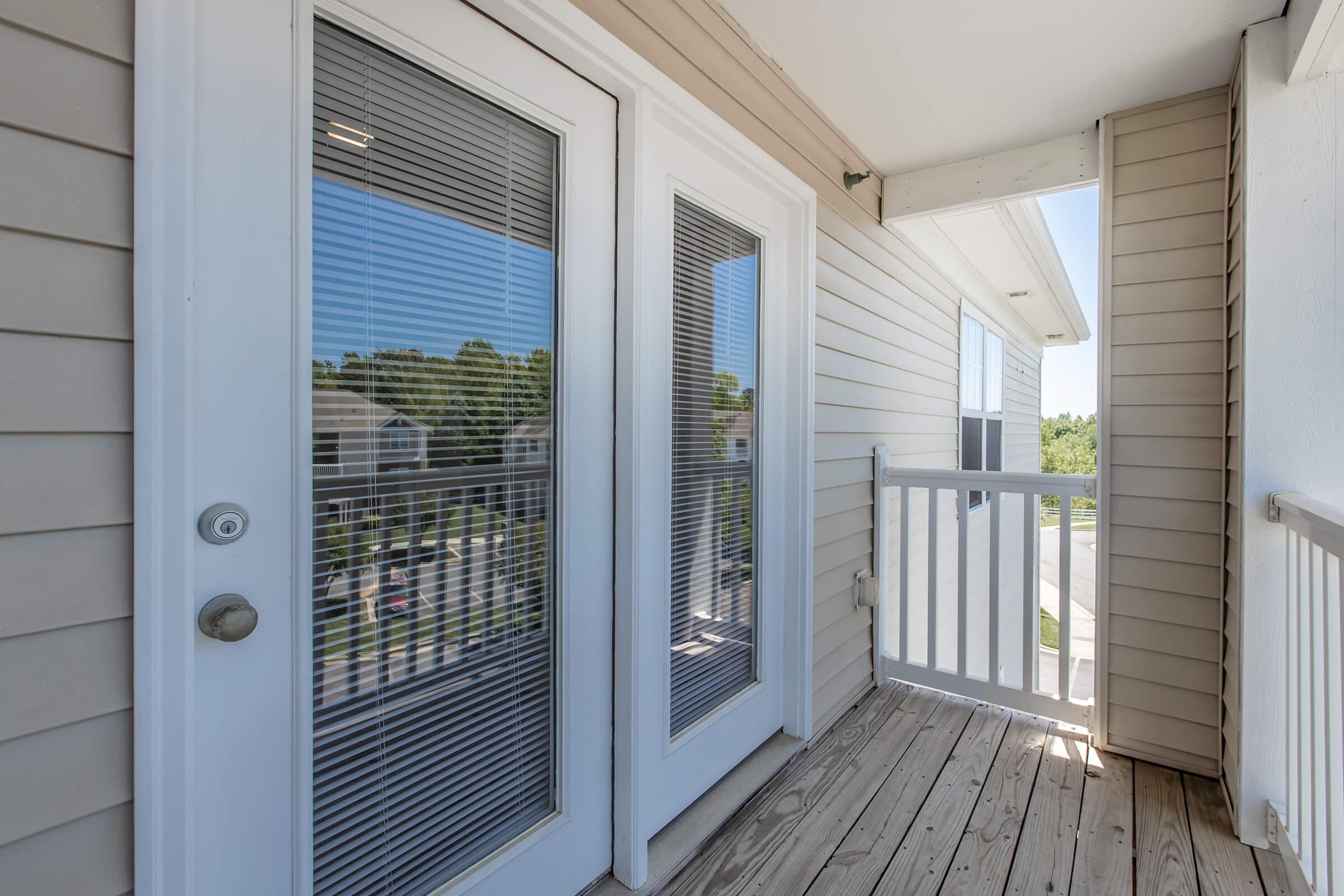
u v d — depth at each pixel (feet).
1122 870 5.17
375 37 3.34
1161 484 6.88
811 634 7.30
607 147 4.77
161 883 2.53
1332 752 4.19
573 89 4.47
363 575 3.42
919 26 5.73
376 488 3.46
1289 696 5.21
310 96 3.08
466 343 3.91
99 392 2.38
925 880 5.04
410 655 3.66
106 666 2.41
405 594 3.62
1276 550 5.56
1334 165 5.41
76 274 2.32
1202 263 6.68
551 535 4.48
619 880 4.90
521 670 4.31
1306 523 4.62
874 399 9.32
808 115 7.13
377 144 3.43
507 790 4.24
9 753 2.22
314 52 3.14
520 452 4.26
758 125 6.21
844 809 6.00
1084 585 33.35
